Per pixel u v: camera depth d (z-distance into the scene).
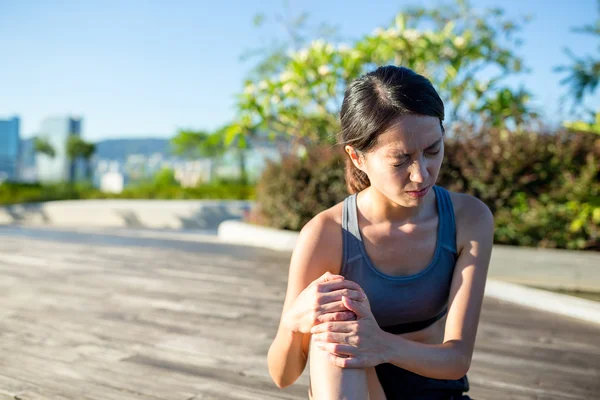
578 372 2.54
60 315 3.32
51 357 2.53
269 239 6.91
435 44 8.36
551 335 3.19
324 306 1.17
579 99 8.98
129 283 4.38
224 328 3.08
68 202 14.77
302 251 1.30
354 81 1.16
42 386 2.17
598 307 3.60
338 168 6.72
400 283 1.27
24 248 6.48
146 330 3.02
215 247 6.77
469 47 8.42
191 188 17.75
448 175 5.81
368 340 1.13
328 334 1.14
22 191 17.83
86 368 2.39
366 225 1.29
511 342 3.02
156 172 19.95
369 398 1.25
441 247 1.27
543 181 5.61
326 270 1.30
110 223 13.67
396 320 1.30
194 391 2.15
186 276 4.73
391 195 1.13
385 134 1.08
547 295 3.95
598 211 5.21
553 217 5.36
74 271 4.91
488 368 2.57
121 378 2.28
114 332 2.97
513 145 5.64
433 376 1.18
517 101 7.66
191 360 2.53
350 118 1.14
